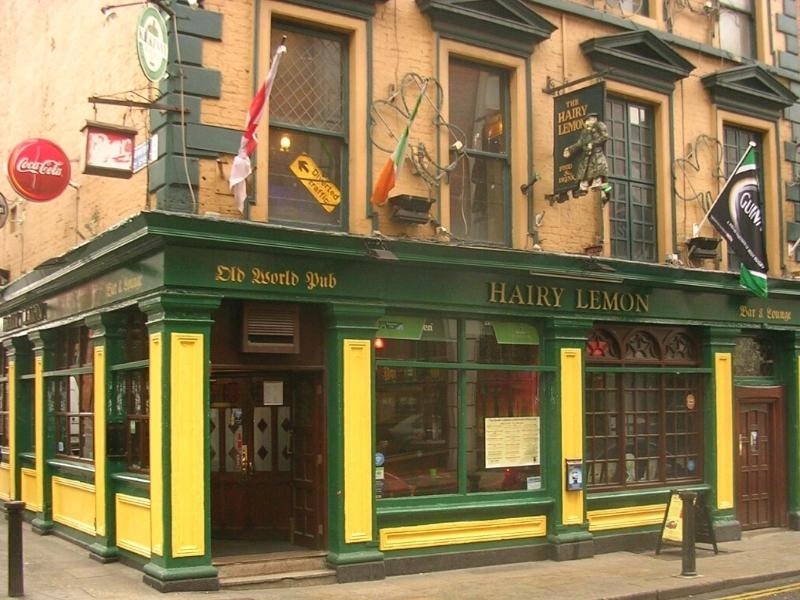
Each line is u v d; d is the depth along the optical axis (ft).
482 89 42.09
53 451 46.09
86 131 33.63
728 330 48.70
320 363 36.73
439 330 39.75
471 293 39.58
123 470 37.70
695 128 49.21
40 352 47.03
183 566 32.17
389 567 36.96
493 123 42.24
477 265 38.96
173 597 31.07
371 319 36.81
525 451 41.73
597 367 44.21
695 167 48.55
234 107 34.78
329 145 37.55
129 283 35.27
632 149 47.09
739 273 48.06
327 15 37.01
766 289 47.21
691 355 48.60
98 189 41.19
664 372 46.75
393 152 37.04
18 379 51.29
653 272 44.70
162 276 32.24
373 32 38.22
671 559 41.65
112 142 34.06
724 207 46.24
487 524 39.68
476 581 36.06
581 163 40.22
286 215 36.17
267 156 35.35
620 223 46.09
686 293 47.11
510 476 41.19
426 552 38.11
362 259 36.04
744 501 50.06
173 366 32.32
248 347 34.68
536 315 41.50
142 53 32.01
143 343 36.91
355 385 36.27
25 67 53.42
